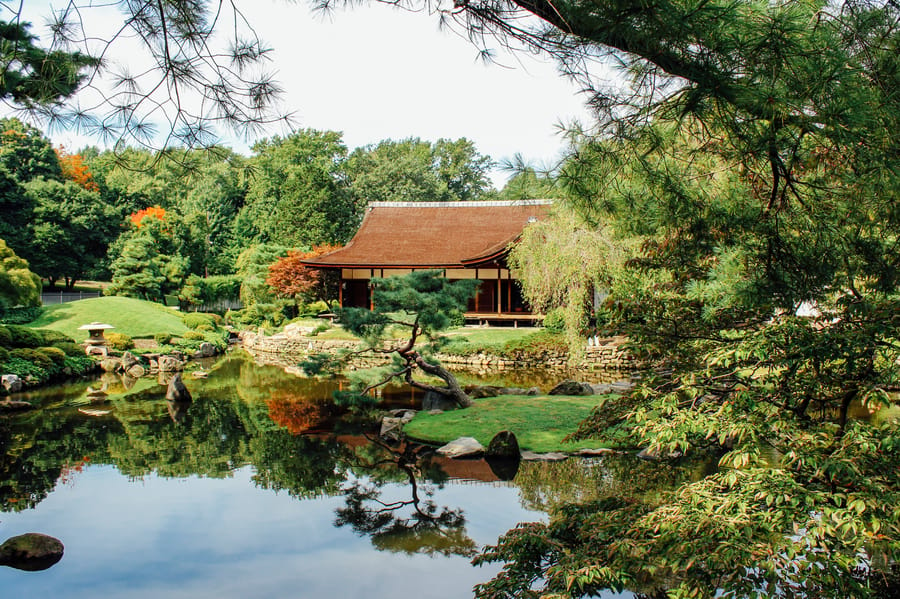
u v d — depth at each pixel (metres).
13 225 35.22
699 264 4.84
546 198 3.86
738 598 3.06
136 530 6.64
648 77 3.33
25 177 37.44
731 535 3.21
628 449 9.16
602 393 13.08
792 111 3.11
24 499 7.62
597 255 16.34
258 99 3.95
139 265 31.59
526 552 4.48
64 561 5.89
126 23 3.76
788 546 3.13
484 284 27.84
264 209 42.72
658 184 4.03
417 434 10.48
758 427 3.62
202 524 6.79
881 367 3.95
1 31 4.11
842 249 3.87
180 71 3.90
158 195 43.28
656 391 4.50
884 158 3.20
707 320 4.61
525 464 8.71
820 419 4.16
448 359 20.84
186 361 21.94
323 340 24.70
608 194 4.10
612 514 4.30
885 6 3.01
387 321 11.87
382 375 12.02
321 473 8.62
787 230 3.96
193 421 12.10
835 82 2.88
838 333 3.50
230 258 43.19
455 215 31.70
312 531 6.57
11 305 22.84
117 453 9.77
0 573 5.61
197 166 4.30
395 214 32.00
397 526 6.67
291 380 17.48
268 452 9.77
